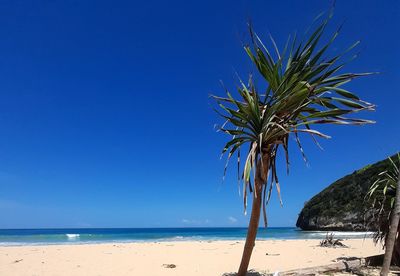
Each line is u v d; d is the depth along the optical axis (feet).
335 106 28.30
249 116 27.78
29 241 126.52
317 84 26.76
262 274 34.47
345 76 27.25
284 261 51.16
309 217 239.50
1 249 72.38
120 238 159.63
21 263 50.52
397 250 37.96
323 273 35.42
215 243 93.97
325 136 25.48
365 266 38.19
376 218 39.27
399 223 37.50
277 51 28.02
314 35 27.40
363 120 26.25
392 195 38.09
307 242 96.02
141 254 62.44
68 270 44.42
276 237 153.07
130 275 40.86
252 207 29.73
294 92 26.63
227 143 27.73
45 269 45.21
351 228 199.21
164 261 52.49
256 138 27.91
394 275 33.96
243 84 27.73
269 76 28.30
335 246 77.97
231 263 49.88
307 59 27.66
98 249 72.54
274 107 27.02
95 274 41.63
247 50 28.35
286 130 26.35
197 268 45.47
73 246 81.71
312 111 29.09
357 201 201.26
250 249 30.07
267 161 28.48
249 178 25.85
